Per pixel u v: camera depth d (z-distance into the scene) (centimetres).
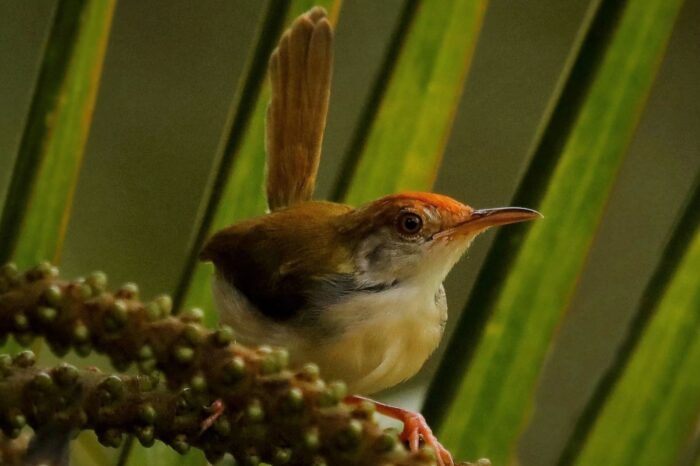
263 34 195
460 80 195
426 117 195
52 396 190
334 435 190
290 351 198
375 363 198
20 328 190
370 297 198
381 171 195
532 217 194
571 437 193
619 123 194
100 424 190
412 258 198
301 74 200
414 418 194
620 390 193
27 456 190
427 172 195
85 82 194
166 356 190
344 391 190
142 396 190
